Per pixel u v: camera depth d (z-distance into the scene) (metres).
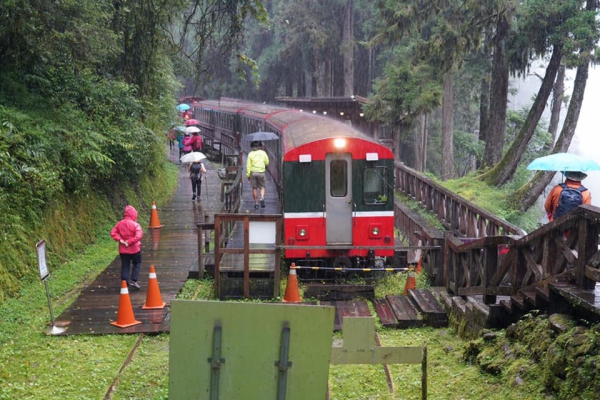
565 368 5.68
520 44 24.72
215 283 11.32
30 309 10.12
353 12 44.00
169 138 30.09
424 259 12.61
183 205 20.47
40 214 12.40
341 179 12.52
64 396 6.91
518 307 7.56
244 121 29.72
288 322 4.62
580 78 25.22
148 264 13.15
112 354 8.38
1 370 7.53
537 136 36.38
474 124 50.12
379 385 7.34
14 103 13.70
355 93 49.75
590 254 6.28
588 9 23.78
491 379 6.65
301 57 49.78
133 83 19.59
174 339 4.66
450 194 15.94
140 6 18.02
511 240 7.66
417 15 26.62
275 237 11.23
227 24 18.28
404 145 49.03
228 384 4.66
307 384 4.64
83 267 12.83
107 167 16.11
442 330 9.27
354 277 12.70
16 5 12.55
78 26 14.55
